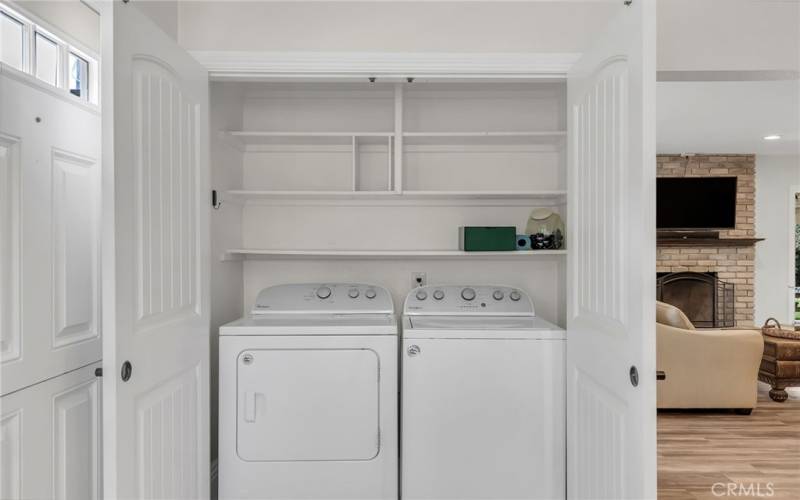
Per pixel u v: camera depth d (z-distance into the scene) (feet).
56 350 4.68
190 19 6.57
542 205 8.71
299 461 6.66
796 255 22.03
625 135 4.52
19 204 4.23
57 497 4.67
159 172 4.95
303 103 8.71
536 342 6.66
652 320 4.10
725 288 20.86
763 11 6.30
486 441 6.66
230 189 7.98
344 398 6.67
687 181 20.62
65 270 4.83
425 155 8.77
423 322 7.47
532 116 8.73
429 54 6.50
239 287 8.48
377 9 6.59
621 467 4.65
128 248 4.35
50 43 4.97
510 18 6.57
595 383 5.38
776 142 18.40
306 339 6.66
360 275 8.76
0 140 4.02
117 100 4.17
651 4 4.09
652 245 4.09
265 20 6.59
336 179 8.75
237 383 6.63
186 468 5.63
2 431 4.05
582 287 5.70
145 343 4.65
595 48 5.25
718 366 11.64
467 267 8.77
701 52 6.32
